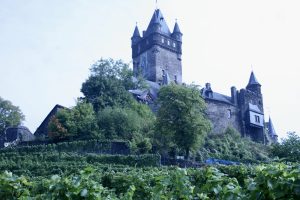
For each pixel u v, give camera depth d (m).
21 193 6.43
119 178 14.62
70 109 58.03
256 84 93.56
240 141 77.69
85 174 6.25
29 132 71.88
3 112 85.19
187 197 6.59
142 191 11.01
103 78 68.56
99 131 55.56
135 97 73.50
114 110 58.94
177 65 100.06
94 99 65.06
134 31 107.06
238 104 86.88
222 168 17.48
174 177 6.93
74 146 48.78
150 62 97.06
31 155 45.25
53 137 54.81
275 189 4.29
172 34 102.44
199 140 51.72
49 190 6.18
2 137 70.06
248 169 17.06
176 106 51.84
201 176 7.87
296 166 4.43
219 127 79.62
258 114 88.88
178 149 54.59
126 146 50.44
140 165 42.72
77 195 6.04
